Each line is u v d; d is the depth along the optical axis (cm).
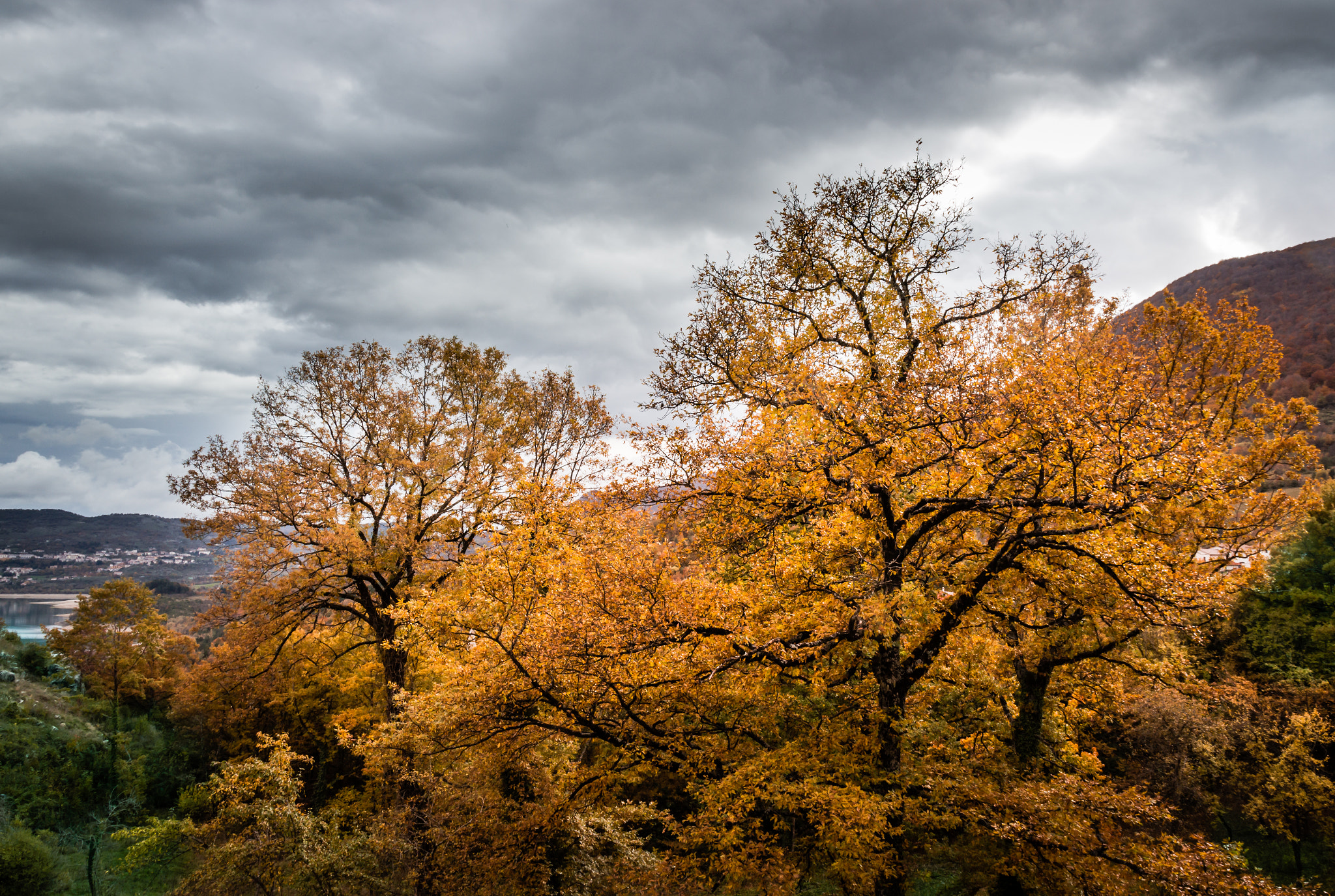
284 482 1842
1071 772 1395
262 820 1266
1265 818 1664
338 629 2150
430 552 1941
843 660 1170
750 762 1006
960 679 1258
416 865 1336
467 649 1187
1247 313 1515
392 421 2020
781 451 997
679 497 1159
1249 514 1425
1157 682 1464
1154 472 821
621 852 1155
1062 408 882
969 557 1095
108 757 2233
